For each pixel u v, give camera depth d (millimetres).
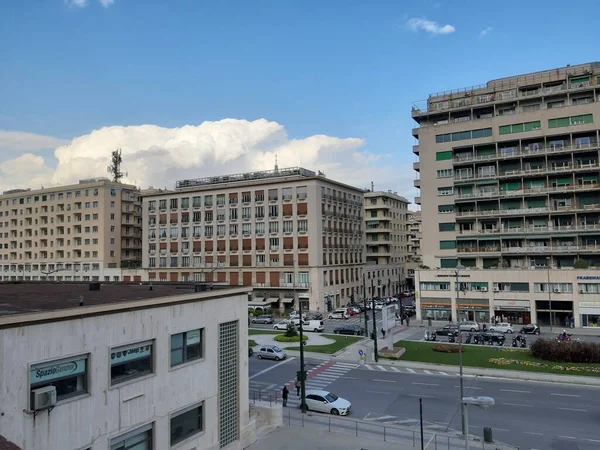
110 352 15547
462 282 65125
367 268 94500
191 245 86812
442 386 33938
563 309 59594
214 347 20594
